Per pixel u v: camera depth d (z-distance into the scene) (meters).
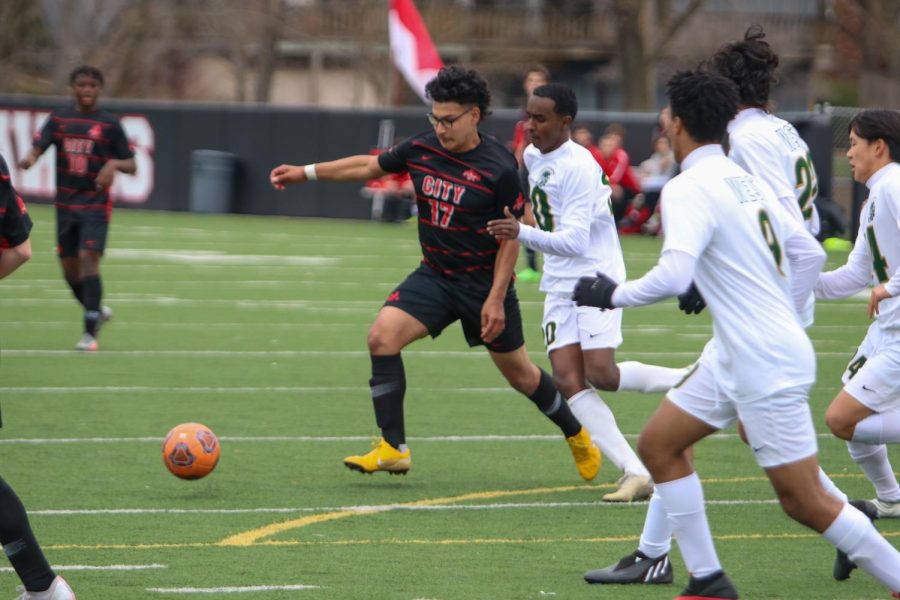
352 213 114.69
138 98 178.38
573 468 32.28
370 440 34.88
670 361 48.84
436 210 29.27
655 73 172.38
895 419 25.14
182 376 44.47
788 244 19.88
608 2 151.50
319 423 37.06
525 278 77.06
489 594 21.75
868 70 174.25
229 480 30.20
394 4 109.00
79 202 48.19
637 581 22.44
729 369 19.31
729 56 24.30
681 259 18.77
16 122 122.56
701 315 65.19
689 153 19.77
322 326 57.31
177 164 119.69
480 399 41.53
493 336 28.72
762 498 29.19
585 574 22.61
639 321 62.38
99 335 53.66
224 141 117.94
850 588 22.45
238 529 25.84
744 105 24.44
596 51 177.62
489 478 31.08
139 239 95.88
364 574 22.80
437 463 32.66
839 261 82.31
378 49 168.38
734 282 19.14
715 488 30.16
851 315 65.44
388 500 28.62
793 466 19.23
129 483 29.67
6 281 72.81
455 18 175.88
